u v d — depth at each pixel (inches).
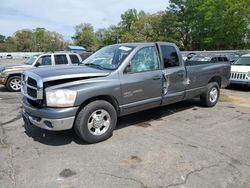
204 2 1761.8
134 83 205.9
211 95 298.0
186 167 154.5
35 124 184.7
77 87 176.7
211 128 225.0
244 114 271.9
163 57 233.1
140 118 253.0
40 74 180.7
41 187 133.6
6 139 197.5
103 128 193.9
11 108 299.1
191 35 2021.4
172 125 232.8
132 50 210.8
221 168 153.9
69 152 174.4
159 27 2465.6
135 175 145.4
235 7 1547.7
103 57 221.5
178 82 245.4
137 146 184.5
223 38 1736.0
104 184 136.3
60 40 4522.6
